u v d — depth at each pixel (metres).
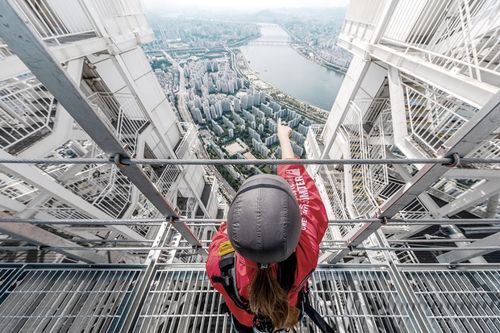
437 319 2.82
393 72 5.54
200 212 13.18
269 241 1.02
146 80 7.58
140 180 1.71
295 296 1.52
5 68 3.36
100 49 5.37
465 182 6.78
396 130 5.24
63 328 2.77
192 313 3.06
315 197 1.58
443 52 4.43
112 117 6.59
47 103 4.36
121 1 6.16
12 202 3.91
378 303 3.08
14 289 3.01
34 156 4.00
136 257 7.42
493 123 1.21
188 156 10.28
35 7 4.17
